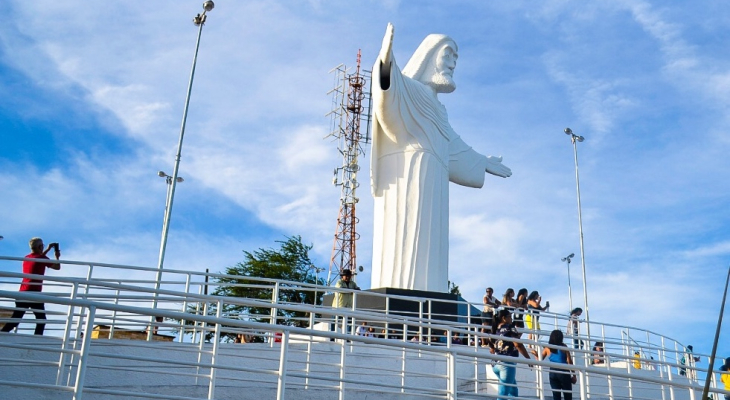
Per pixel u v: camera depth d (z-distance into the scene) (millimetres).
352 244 43594
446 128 25438
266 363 14656
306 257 43812
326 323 19062
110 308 8352
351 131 45188
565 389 14109
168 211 29281
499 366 13969
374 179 24391
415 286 23031
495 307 20047
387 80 23297
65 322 11930
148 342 13398
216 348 11258
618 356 12992
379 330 21219
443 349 10070
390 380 16109
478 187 26844
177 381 13383
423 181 23969
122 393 8859
